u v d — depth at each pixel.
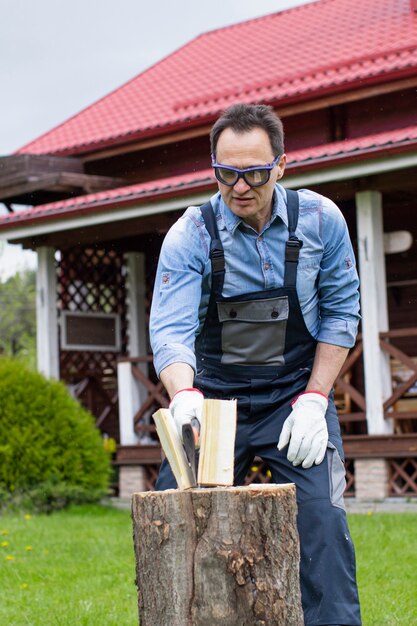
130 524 9.99
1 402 11.52
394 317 13.25
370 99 12.95
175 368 3.53
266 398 3.90
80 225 12.65
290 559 3.13
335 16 16.94
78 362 14.32
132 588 6.55
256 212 3.64
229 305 3.84
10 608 6.05
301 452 3.64
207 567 3.08
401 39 13.91
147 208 12.00
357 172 10.38
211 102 14.72
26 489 11.37
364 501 10.59
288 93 12.99
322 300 3.95
